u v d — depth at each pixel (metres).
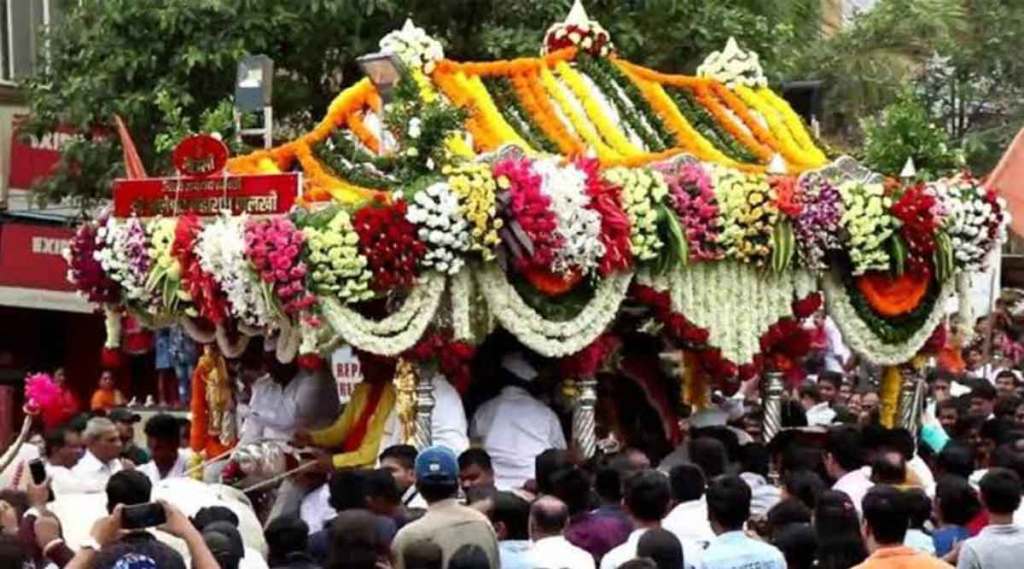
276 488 14.79
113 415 16.44
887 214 15.88
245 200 14.19
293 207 13.98
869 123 18.47
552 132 15.12
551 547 11.84
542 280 14.21
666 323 15.32
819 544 11.55
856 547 11.43
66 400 15.34
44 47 23.09
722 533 11.53
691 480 12.83
